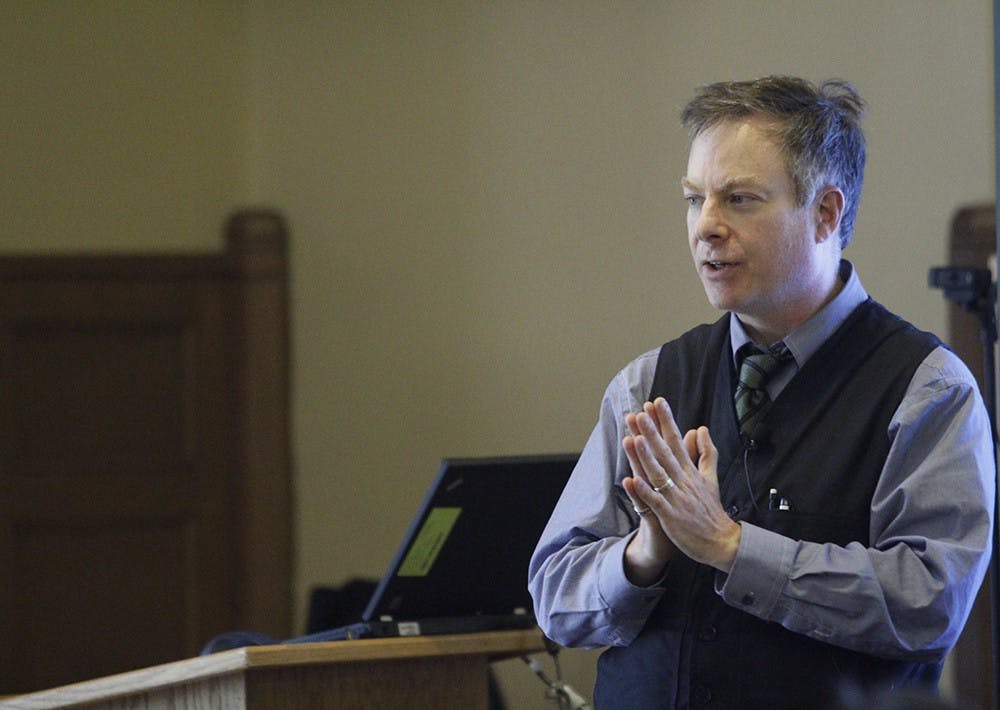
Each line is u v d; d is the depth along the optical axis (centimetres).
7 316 1566
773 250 539
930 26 1304
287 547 1564
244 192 1587
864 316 564
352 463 1563
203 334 1582
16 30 1566
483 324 1531
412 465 1552
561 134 1501
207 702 603
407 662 628
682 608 553
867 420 541
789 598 516
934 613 511
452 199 1544
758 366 567
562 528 588
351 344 1566
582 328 1486
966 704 282
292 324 1577
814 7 1367
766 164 537
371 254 1564
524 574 684
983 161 1267
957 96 1286
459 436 1536
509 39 1525
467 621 677
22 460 1566
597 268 1478
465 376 1536
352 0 1569
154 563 1575
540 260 1509
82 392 1575
